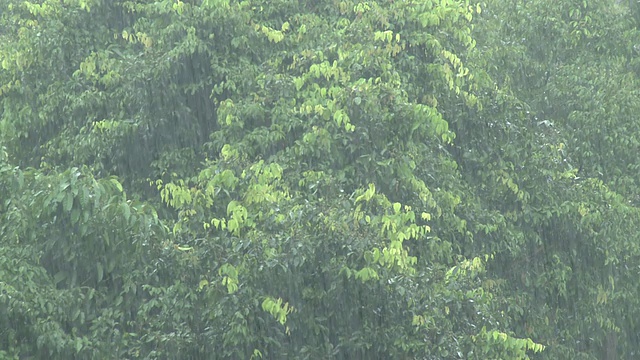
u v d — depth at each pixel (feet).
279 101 108.37
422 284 89.30
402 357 88.58
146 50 112.47
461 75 110.01
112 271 84.94
